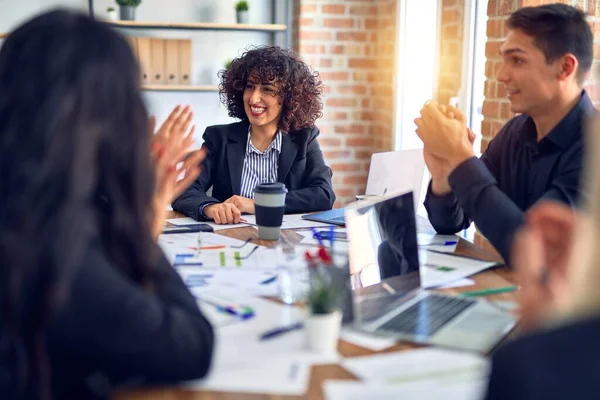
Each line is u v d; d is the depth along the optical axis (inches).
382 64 173.8
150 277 39.9
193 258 70.3
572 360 20.9
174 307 40.6
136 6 167.6
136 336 36.5
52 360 36.5
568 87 72.2
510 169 80.6
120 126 36.7
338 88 177.2
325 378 42.2
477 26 131.2
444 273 65.8
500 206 66.4
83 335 35.8
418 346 47.7
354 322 51.2
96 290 35.5
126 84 37.2
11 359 35.5
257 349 46.8
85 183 34.5
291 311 54.5
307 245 71.3
